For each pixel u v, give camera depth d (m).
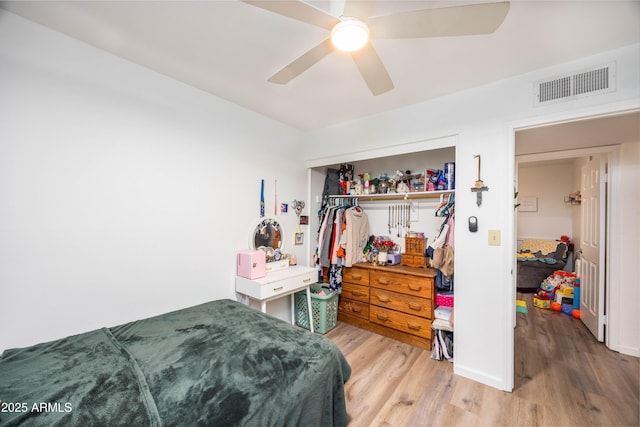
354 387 1.90
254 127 2.58
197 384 1.11
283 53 1.64
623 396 1.79
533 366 2.17
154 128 1.88
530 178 5.02
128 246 1.75
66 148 1.51
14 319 1.36
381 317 2.75
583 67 1.61
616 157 2.39
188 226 2.08
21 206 1.37
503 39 1.44
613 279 2.41
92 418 0.91
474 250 1.99
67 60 1.51
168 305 1.96
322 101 2.31
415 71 1.78
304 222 3.16
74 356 1.27
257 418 1.03
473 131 2.00
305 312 2.90
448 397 1.80
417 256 2.76
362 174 3.44
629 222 2.34
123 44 1.58
